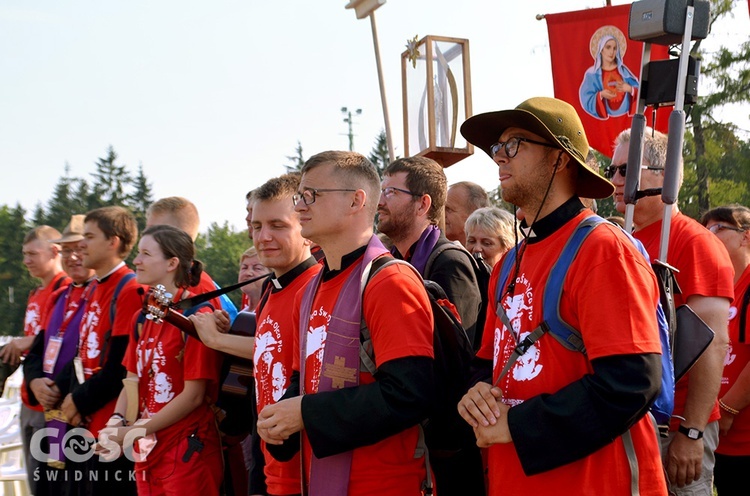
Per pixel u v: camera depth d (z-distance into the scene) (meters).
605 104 6.04
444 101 5.53
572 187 2.71
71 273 5.98
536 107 2.71
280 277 3.68
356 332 2.85
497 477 2.62
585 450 2.33
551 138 2.61
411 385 2.69
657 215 3.51
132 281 5.21
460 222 5.34
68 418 5.10
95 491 5.02
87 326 5.44
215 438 4.45
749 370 3.86
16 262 50.44
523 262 2.71
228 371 4.28
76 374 5.35
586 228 2.52
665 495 2.52
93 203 66.25
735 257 4.19
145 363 4.53
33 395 6.04
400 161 4.30
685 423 3.23
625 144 3.59
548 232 2.64
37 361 6.07
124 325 5.09
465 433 2.97
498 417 2.48
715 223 4.28
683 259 3.35
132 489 4.97
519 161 2.68
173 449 4.32
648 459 2.49
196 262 4.78
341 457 2.82
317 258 4.45
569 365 2.48
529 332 2.57
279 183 3.70
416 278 2.89
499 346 2.72
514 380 2.58
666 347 2.58
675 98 3.23
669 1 3.20
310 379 2.99
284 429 2.78
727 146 16.48
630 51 5.98
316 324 3.01
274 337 3.58
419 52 5.65
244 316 4.24
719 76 16.31
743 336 4.05
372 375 2.83
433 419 2.95
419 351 2.74
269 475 3.37
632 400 2.29
